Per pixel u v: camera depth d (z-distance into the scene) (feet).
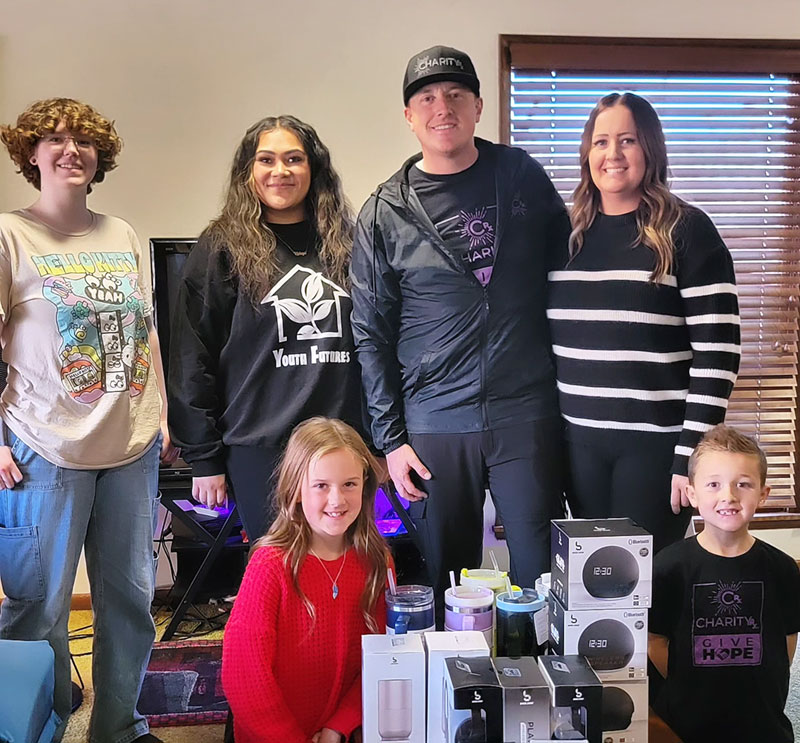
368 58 9.29
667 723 5.24
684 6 9.47
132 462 5.90
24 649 5.21
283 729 4.78
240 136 9.27
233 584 9.40
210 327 6.21
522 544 6.17
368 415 6.42
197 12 9.11
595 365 5.98
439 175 6.05
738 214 9.92
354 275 6.22
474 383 6.02
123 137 9.18
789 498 10.19
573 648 4.40
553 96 9.54
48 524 5.59
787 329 10.06
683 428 5.88
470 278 5.94
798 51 9.64
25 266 5.46
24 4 8.91
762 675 5.13
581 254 6.09
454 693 3.91
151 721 6.83
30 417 5.55
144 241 9.33
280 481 5.32
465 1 9.25
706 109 9.75
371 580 5.27
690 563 5.22
